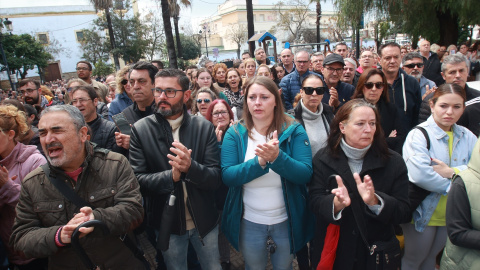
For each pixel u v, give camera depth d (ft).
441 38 31.37
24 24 112.47
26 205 5.52
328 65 11.89
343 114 6.31
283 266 7.34
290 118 7.30
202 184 6.55
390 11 29.73
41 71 94.12
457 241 5.44
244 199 7.28
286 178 6.53
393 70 11.07
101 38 91.35
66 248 5.47
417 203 7.44
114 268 5.95
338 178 5.69
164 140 7.02
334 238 6.34
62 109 5.47
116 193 5.78
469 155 7.46
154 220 7.21
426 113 9.61
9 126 7.16
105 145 9.22
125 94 13.03
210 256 7.45
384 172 6.28
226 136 7.43
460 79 10.18
